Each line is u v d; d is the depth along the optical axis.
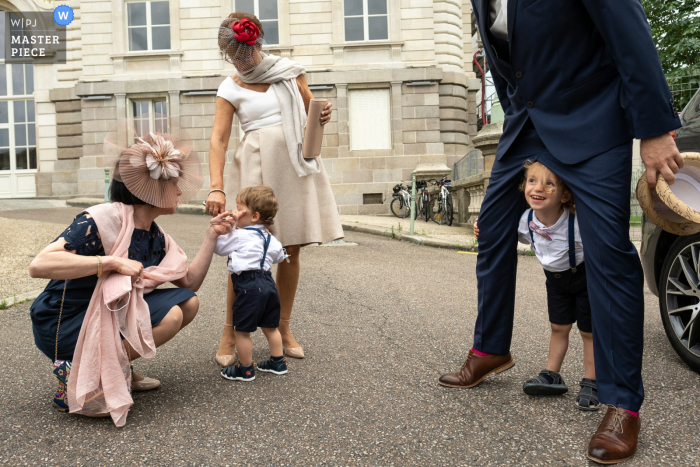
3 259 6.55
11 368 3.12
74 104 18.30
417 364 3.12
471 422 2.32
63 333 2.38
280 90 3.27
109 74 17.83
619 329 2.12
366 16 17.48
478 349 2.75
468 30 19.30
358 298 4.94
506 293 2.69
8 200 17.64
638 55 1.99
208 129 17.47
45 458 2.04
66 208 15.67
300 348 3.31
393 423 2.32
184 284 2.79
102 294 2.35
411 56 17.36
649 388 2.71
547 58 2.27
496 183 2.64
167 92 17.55
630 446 1.99
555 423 2.30
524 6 2.25
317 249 8.45
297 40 17.42
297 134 3.25
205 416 2.42
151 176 2.42
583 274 2.48
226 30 3.12
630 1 2.00
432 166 16.56
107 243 2.42
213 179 3.12
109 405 2.30
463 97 18.03
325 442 2.15
